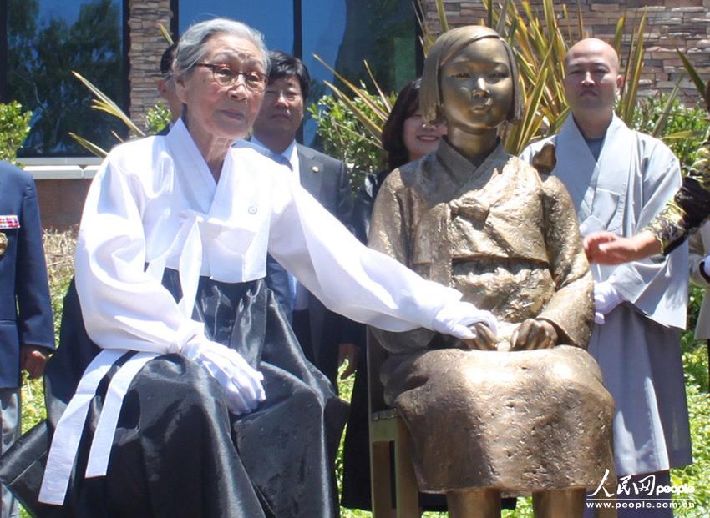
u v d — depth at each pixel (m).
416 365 4.32
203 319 4.41
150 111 11.70
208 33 4.51
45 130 12.62
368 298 4.49
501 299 4.49
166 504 4.01
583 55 5.87
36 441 4.25
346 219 5.86
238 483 3.94
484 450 4.07
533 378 4.17
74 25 12.67
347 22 12.57
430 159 4.71
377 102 10.70
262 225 4.55
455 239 4.54
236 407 4.21
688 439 5.73
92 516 4.09
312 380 4.41
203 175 4.52
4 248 5.85
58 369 4.38
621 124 5.89
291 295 5.57
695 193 5.20
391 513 4.82
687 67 9.28
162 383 4.08
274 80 5.86
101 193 4.41
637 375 5.57
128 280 4.24
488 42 4.59
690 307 9.88
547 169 4.79
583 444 4.12
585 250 4.98
